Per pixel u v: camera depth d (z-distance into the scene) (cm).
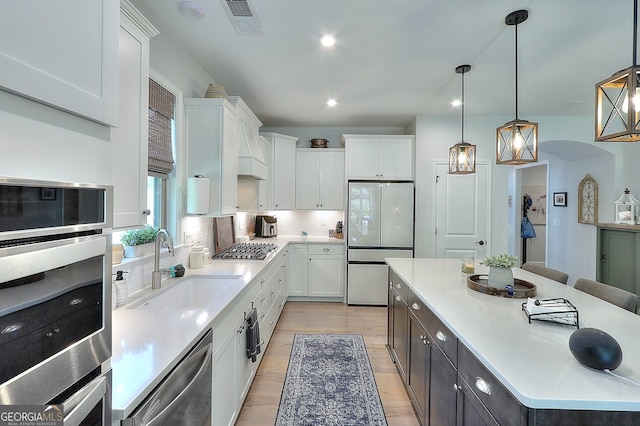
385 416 203
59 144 65
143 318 142
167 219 230
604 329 137
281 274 373
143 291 185
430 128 425
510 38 228
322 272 443
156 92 204
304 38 228
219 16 202
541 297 182
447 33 221
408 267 267
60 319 61
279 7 192
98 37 77
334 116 428
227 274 226
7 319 50
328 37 227
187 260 249
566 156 492
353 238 430
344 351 293
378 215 428
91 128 75
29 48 58
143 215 149
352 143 436
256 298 239
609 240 403
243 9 195
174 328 130
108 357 74
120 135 133
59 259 59
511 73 287
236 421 196
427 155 427
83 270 66
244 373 208
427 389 177
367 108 392
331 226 493
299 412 207
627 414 87
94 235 71
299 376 250
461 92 333
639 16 198
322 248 443
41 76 60
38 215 57
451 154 287
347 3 188
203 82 277
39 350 56
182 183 239
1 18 53
